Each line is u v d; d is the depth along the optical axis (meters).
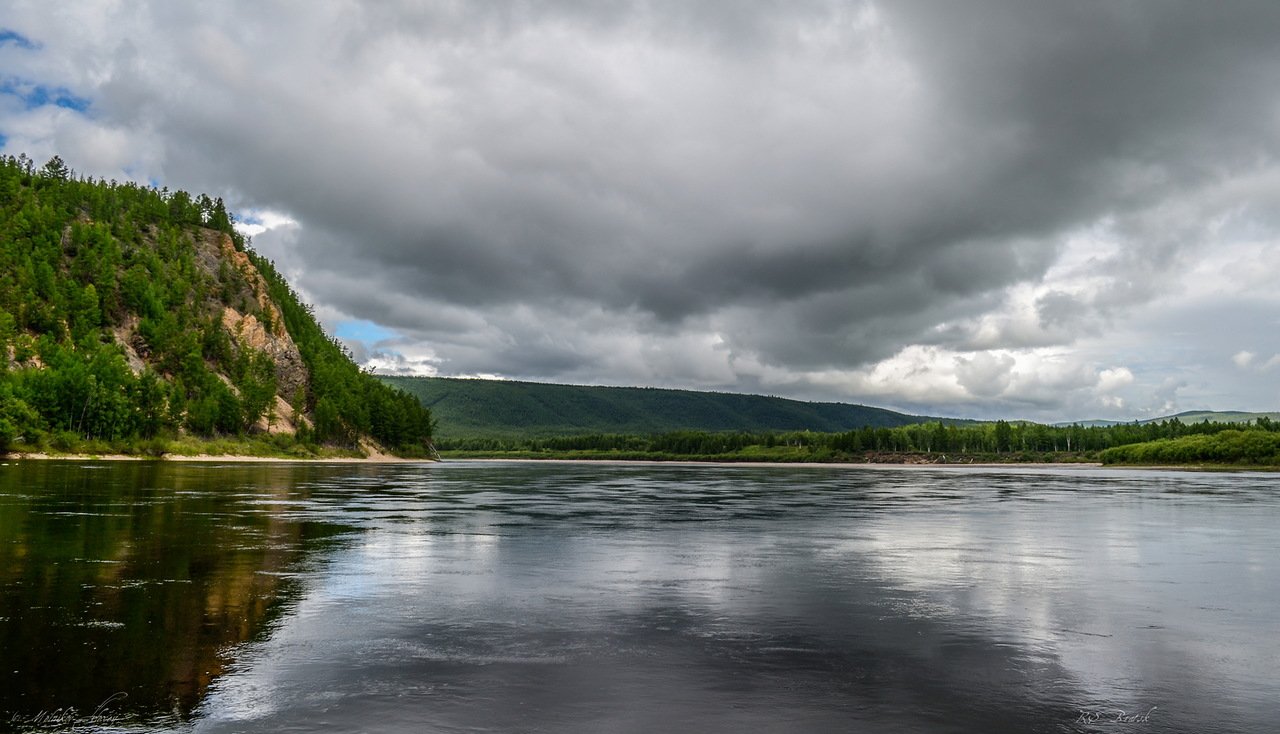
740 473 136.25
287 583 18.02
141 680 10.45
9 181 179.12
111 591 16.64
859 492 66.62
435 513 38.16
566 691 10.20
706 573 20.25
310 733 8.55
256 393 159.12
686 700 9.88
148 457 123.69
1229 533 31.45
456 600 16.31
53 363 125.62
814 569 21.08
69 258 169.62
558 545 25.97
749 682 10.68
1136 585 18.77
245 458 145.38
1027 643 13.00
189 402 146.75
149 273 175.75
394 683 10.46
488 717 9.16
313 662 11.45
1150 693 10.34
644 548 25.41
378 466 139.38
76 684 10.25
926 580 19.31
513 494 57.44
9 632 12.99
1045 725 9.09
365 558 22.22
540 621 14.37
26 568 19.34
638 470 153.62
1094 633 13.77
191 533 27.02
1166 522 36.62
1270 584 19.02
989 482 92.69
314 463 131.88
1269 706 9.85
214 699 9.71
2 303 140.38
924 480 100.44
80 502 37.66
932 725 9.05
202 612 14.80
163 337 159.12
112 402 124.19
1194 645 12.95
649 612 15.27
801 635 13.45
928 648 12.62
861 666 11.53
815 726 8.97
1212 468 157.88
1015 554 24.50
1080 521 37.03
